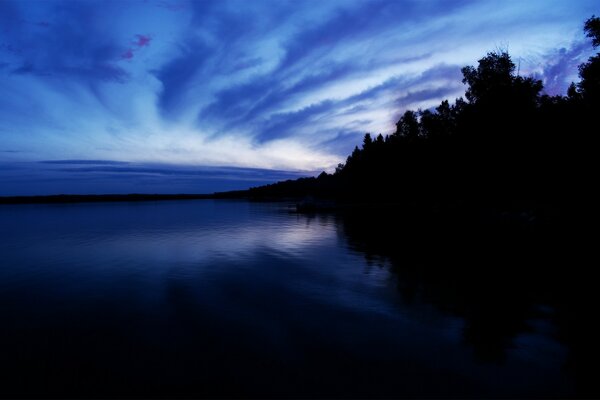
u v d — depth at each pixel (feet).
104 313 30.68
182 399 17.95
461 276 42.73
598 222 62.69
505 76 106.52
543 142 86.53
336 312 30.60
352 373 20.34
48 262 53.83
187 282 41.09
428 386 19.02
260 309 31.42
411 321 28.37
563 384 19.12
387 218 130.82
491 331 26.22
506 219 88.79
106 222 126.31
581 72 78.43
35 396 18.29
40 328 27.40
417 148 191.72
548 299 33.63
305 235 84.89
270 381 19.54
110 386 19.13
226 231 94.68
